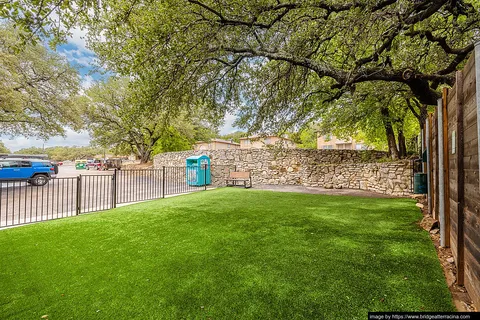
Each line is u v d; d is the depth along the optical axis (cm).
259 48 524
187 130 2248
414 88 439
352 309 171
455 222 227
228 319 163
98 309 176
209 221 431
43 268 246
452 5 355
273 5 432
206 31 446
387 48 446
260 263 250
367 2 323
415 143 1310
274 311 170
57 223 429
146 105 507
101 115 2180
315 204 584
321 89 664
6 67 1069
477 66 148
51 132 1517
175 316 167
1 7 280
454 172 227
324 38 477
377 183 829
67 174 1986
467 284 182
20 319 166
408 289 193
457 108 201
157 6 389
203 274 229
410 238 316
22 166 1116
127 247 305
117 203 641
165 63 436
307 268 236
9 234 363
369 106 847
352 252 274
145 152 2530
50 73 1340
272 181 1189
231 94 699
